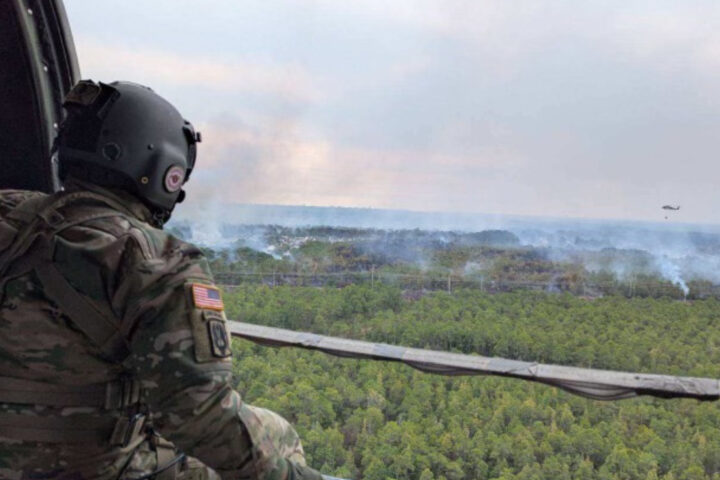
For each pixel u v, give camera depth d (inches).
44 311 54.3
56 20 130.1
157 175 62.0
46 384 54.7
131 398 58.2
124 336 54.5
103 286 54.0
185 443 53.4
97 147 60.0
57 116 135.2
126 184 61.0
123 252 54.9
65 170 62.4
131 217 59.3
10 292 54.9
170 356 51.9
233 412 53.9
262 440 55.9
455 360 106.9
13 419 54.3
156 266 54.4
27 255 55.2
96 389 56.0
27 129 132.6
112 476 58.3
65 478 55.5
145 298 53.1
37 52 128.7
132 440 60.4
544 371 100.1
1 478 54.4
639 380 94.3
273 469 56.1
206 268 57.0
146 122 61.1
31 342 54.3
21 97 130.1
